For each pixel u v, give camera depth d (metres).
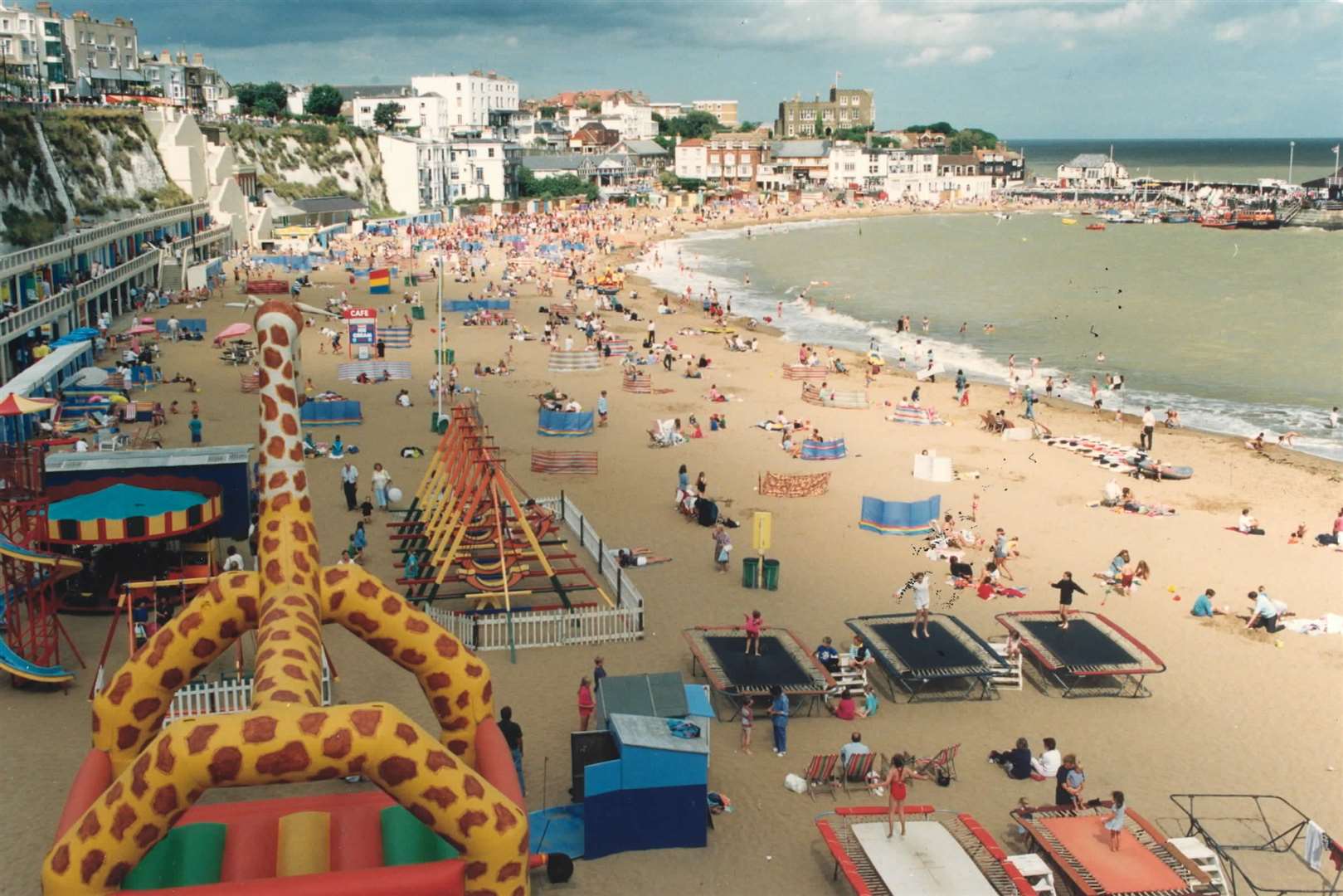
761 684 24.19
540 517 33.78
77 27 162.12
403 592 29.98
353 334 64.88
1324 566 35.25
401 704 24.12
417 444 47.12
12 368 56.25
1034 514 40.38
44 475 27.80
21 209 76.25
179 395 55.00
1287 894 18.77
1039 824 19.50
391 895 10.58
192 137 110.56
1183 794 21.80
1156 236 182.62
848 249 157.38
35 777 20.59
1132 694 26.31
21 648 24.12
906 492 42.69
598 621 27.95
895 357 74.69
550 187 195.62
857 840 18.70
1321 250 155.88
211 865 13.05
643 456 46.84
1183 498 42.69
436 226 150.00
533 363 67.06
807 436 50.44
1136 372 70.00
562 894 18.06
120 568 28.44
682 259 140.62
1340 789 22.14
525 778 21.47
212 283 93.69
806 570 34.00
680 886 18.38
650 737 19.38
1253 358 74.44
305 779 10.30
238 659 24.48
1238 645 29.20
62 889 9.80
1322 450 51.25
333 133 151.75
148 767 9.90
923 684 26.50
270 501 13.45
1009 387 65.06
